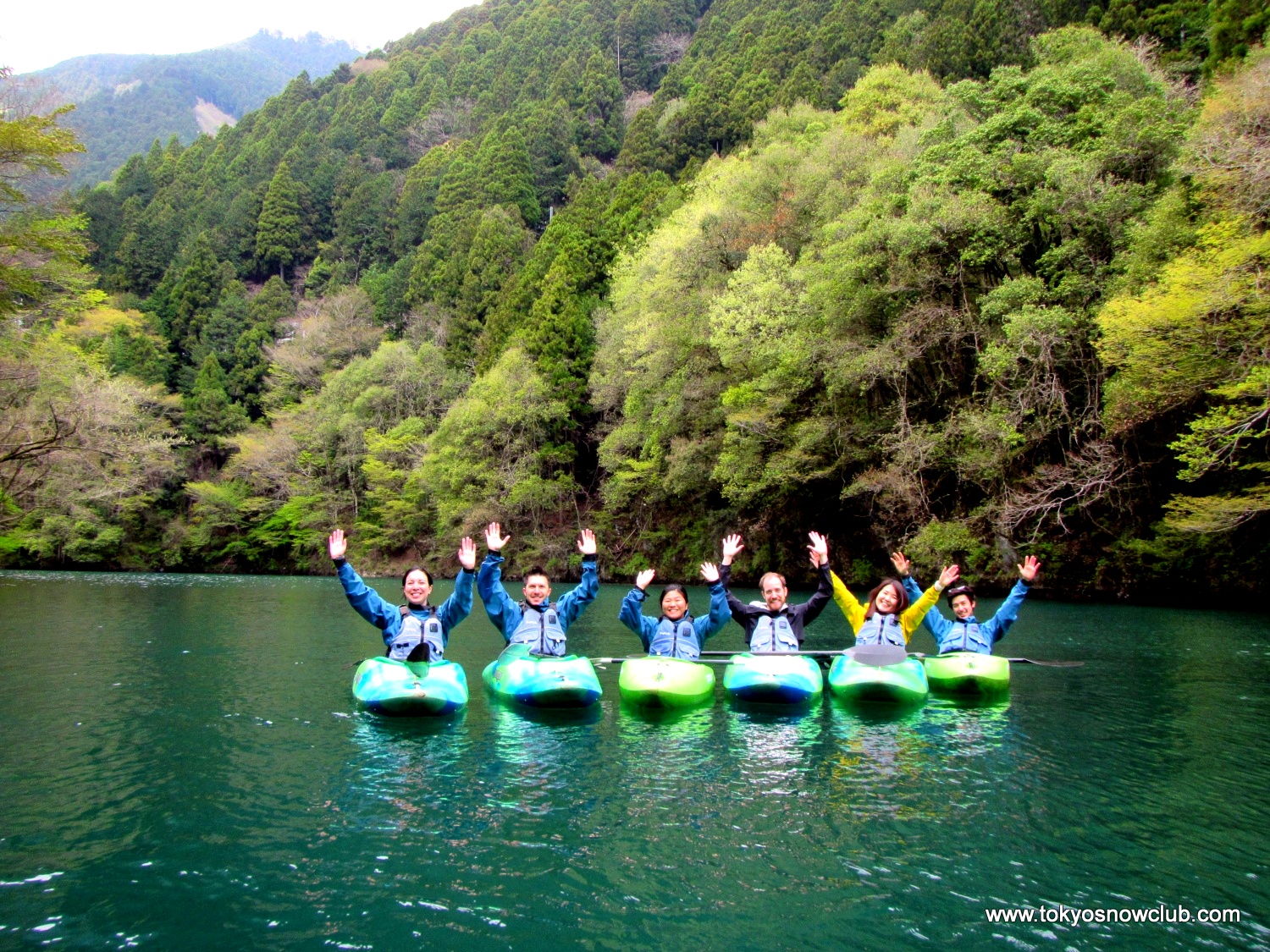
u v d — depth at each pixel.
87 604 18.19
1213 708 6.86
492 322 42.81
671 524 30.69
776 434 22.23
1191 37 26.67
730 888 3.50
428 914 3.25
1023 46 32.09
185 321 60.50
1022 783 4.80
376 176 77.88
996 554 19.06
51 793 4.60
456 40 107.69
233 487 45.00
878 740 5.80
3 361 20.19
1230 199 14.53
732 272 25.55
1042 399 16.91
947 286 19.50
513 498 32.62
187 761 5.21
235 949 2.99
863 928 3.16
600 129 74.06
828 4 58.06
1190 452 13.72
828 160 24.59
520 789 4.68
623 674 7.15
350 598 7.08
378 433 41.19
